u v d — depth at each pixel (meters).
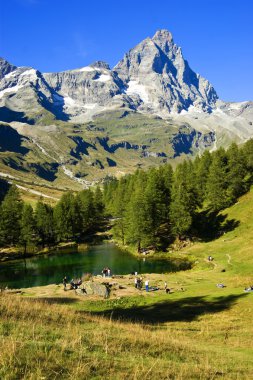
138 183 137.38
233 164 116.62
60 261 103.31
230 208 111.62
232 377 15.41
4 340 13.94
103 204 172.75
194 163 158.38
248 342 26.56
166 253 100.44
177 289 54.66
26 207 126.81
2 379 10.62
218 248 89.88
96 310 43.75
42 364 12.20
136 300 48.59
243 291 45.62
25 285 76.81
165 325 33.16
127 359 15.12
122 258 101.00
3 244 123.94
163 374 13.71
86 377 12.02
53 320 21.91
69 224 134.12
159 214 105.94
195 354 19.69
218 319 34.78
